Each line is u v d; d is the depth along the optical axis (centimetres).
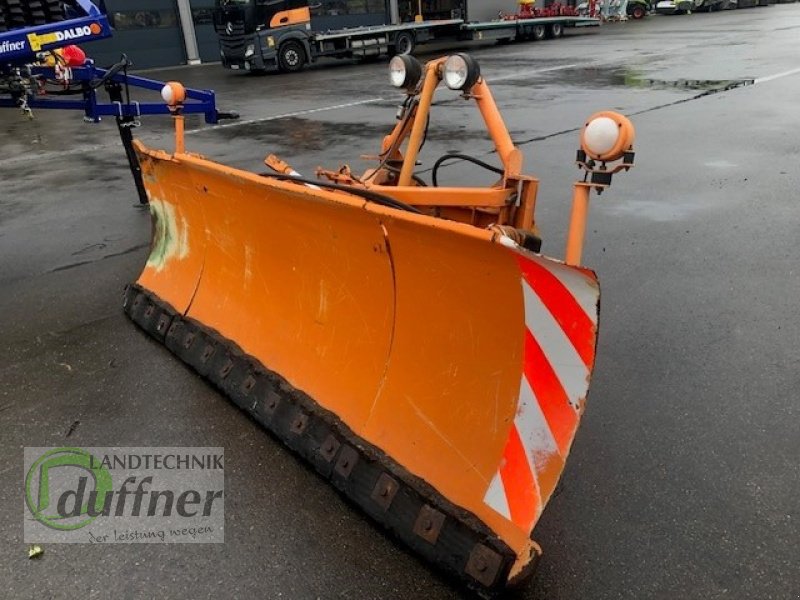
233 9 1788
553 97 1179
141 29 2142
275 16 1814
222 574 221
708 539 223
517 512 201
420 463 230
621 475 254
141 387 331
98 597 214
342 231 240
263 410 287
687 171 675
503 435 208
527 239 300
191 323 352
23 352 375
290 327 296
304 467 268
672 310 382
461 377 219
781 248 463
